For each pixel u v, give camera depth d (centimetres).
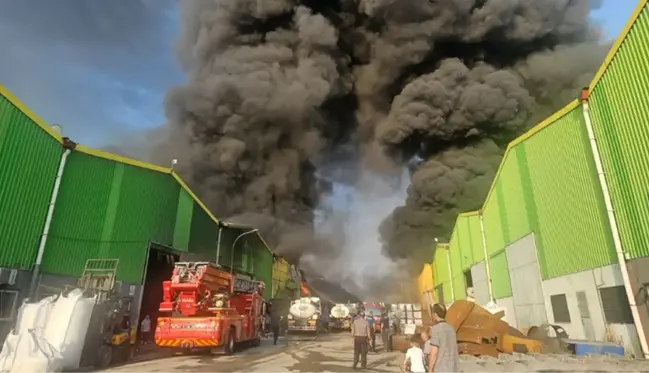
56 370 1028
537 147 1648
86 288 1359
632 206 1104
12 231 1338
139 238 1858
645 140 1047
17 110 1362
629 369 713
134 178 1906
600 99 1242
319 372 1129
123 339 1348
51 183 1527
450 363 496
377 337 2559
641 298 1070
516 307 1888
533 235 1692
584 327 1334
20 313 1116
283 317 3216
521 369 729
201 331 1470
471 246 2630
